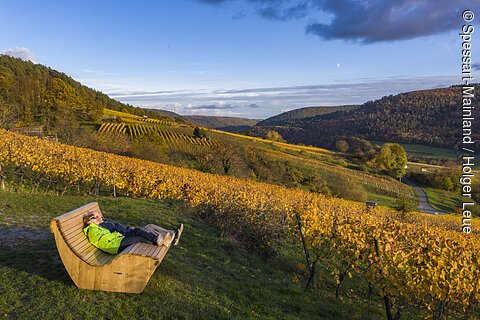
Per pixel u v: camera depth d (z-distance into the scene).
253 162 55.56
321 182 56.25
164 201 15.05
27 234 7.52
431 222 26.66
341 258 9.15
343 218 11.15
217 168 46.88
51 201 11.23
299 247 12.06
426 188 70.00
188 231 10.34
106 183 17.11
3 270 5.49
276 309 6.05
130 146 48.03
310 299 7.33
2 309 4.44
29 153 17.73
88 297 4.97
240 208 13.44
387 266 6.91
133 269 5.16
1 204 9.92
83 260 5.08
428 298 7.82
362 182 65.12
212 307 5.51
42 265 5.80
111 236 5.74
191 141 67.25
